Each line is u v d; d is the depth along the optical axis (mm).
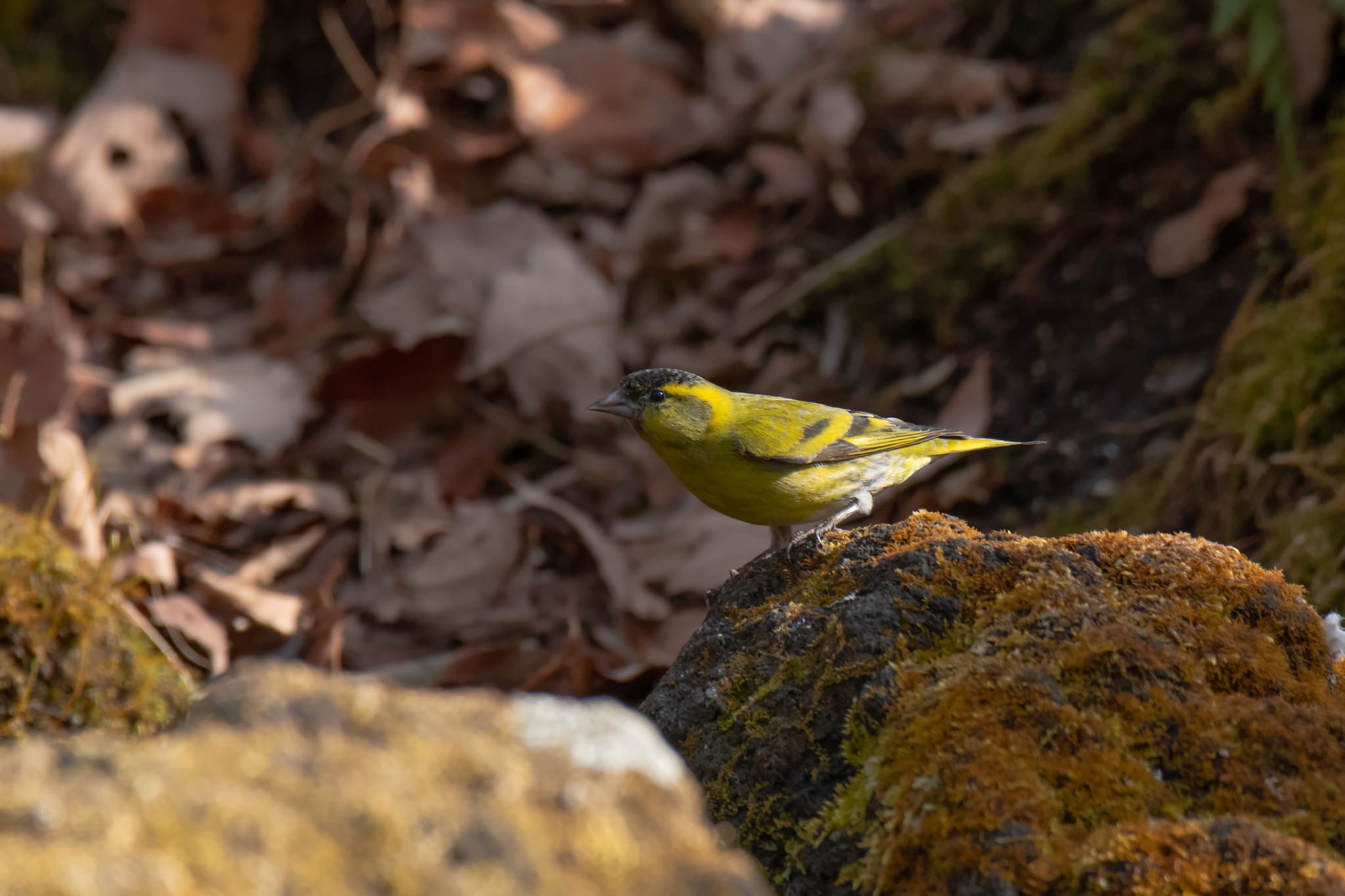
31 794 3164
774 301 13359
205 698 3805
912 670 5012
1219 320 10742
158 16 15984
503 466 12305
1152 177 11906
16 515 7090
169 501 10953
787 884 4848
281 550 10797
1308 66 10797
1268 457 9227
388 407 12383
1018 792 4348
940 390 12031
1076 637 4961
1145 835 4094
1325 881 3898
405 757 3498
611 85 14727
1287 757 4582
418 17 14766
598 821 3471
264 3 16594
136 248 14828
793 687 5355
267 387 12406
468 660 9508
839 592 5781
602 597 10594
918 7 14656
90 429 12383
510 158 14477
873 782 4742
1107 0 13336
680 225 13953
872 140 13953
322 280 14023
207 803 3207
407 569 10773
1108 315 11445
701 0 15164
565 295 12977
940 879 4262
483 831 3314
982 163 12961
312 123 16188
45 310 13500
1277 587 5336
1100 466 10586
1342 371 8875
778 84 14727
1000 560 5434
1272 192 10875
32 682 6602
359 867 3178
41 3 17844
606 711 3820
